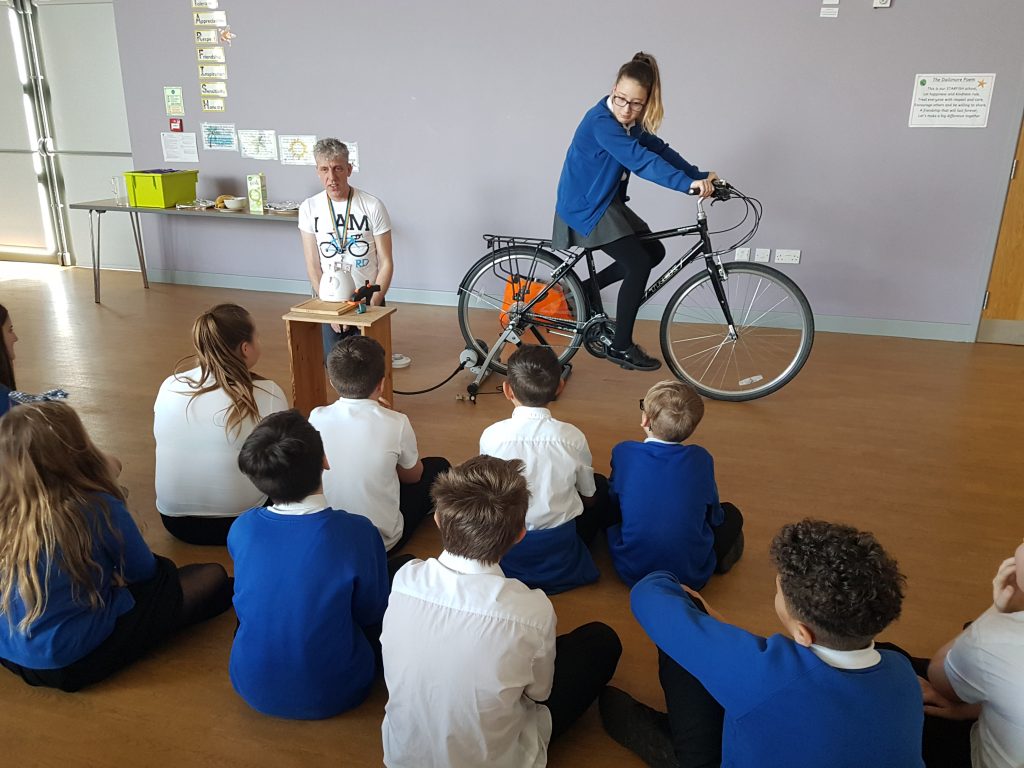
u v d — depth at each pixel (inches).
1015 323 172.9
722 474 110.7
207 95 204.1
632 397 140.3
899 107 165.3
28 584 58.6
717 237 183.9
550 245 139.6
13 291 210.5
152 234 222.5
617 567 82.8
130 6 201.3
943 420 131.1
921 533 96.0
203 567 76.7
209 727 64.2
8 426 57.6
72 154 231.3
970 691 50.0
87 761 60.7
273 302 205.5
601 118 121.4
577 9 174.9
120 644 66.3
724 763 48.4
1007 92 158.9
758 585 85.0
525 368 79.4
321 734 63.6
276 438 59.2
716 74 172.2
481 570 53.0
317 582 59.1
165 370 150.1
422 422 127.3
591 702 64.7
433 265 204.1
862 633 42.8
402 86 191.0
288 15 192.1
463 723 50.7
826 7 162.2
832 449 119.3
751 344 173.3
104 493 62.6
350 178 202.1
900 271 176.2
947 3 156.6
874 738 42.5
